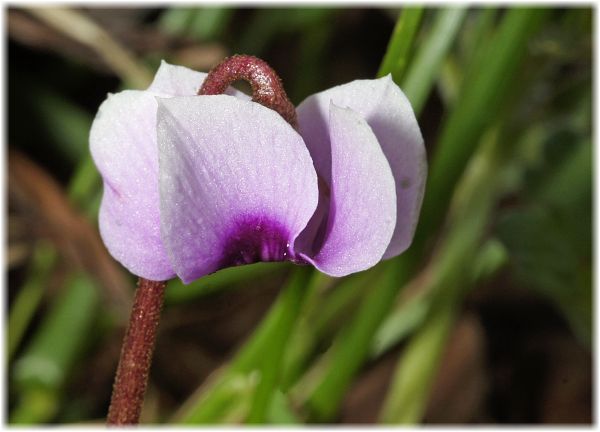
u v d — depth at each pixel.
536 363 0.21
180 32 0.20
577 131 0.18
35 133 0.21
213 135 0.11
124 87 0.20
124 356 0.12
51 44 0.19
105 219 0.12
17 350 0.20
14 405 0.19
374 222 0.11
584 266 0.18
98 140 0.12
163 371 0.21
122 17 0.21
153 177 0.12
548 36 0.17
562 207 0.18
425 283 0.19
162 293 0.12
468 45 0.18
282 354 0.15
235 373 0.15
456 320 0.20
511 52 0.15
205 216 0.11
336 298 0.19
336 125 0.11
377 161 0.11
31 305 0.20
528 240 0.18
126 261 0.12
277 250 0.12
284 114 0.11
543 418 0.21
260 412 0.15
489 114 0.15
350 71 0.25
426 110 0.24
